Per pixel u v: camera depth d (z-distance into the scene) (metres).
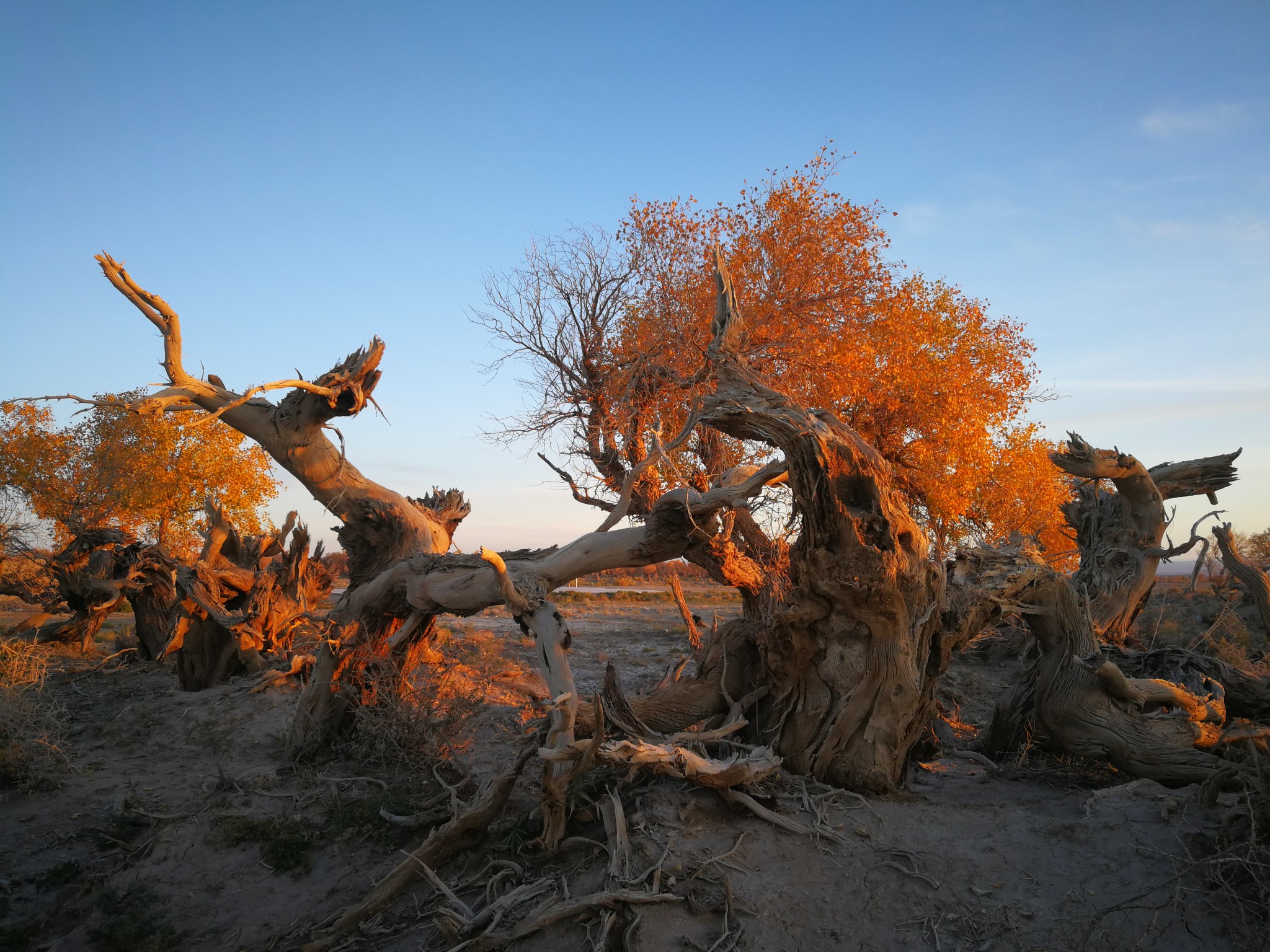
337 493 11.62
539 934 5.95
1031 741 9.74
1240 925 5.45
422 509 12.53
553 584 9.34
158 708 13.24
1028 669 10.09
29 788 10.20
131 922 7.08
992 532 24.09
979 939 5.56
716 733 8.14
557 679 8.34
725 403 7.69
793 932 5.71
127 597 18.08
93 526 26.97
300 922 7.16
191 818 9.00
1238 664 15.93
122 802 9.76
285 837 8.37
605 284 17.27
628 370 16.41
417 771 9.95
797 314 17.86
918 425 23.28
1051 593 9.20
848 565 7.57
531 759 9.97
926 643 8.15
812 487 7.57
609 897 5.94
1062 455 15.87
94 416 28.81
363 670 10.94
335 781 9.67
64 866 8.32
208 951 6.84
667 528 9.31
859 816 7.17
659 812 7.05
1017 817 7.09
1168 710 9.01
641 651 21.67
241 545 18.92
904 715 7.88
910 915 5.85
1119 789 7.52
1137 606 16.11
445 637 15.10
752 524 12.50
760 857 6.53
